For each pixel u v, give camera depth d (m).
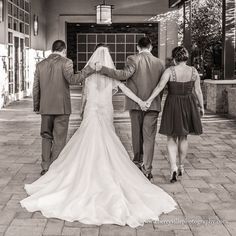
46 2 18.88
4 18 12.48
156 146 7.12
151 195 4.23
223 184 4.93
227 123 9.88
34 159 6.14
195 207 4.14
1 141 7.54
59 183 4.30
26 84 16.31
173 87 4.90
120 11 18.73
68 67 5.11
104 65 4.63
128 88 4.95
